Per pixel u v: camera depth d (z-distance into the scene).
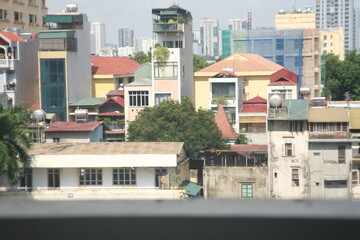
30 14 133.62
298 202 5.35
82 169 63.22
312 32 152.62
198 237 5.52
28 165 60.50
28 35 115.19
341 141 68.25
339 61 176.50
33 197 62.19
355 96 167.50
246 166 71.88
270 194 70.50
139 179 62.69
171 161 61.56
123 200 5.52
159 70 106.50
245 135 100.19
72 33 110.69
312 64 151.88
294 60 152.88
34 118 79.56
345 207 5.26
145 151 63.78
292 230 5.41
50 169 63.25
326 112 70.69
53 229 5.53
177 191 61.38
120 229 5.53
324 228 5.36
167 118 85.94
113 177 62.97
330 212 5.25
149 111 88.94
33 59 111.31
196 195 67.00
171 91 106.25
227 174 71.88
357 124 69.56
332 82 168.62
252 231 5.46
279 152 70.25
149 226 5.56
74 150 64.62
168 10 112.31
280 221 5.40
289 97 111.38
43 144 67.75
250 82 123.44
